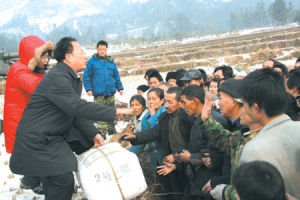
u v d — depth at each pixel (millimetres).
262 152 1843
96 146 3559
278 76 2012
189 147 3594
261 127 2105
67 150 3297
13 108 4109
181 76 6031
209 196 3143
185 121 3541
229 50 30734
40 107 3170
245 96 2064
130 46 84375
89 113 3113
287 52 27250
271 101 1947
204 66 22391
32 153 3111
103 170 2941
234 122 2869
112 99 7863
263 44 31016
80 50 3316
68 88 3135
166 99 3643
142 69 22656
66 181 3213
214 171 3195
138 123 4965
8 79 4133
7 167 6047
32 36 4246
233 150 2484
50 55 4051
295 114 2904
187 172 3307
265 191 1397
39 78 4043
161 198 4113
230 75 5938
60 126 3250
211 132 2631
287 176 1833
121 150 3164
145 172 4855
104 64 7594
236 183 1499
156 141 4211
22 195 4730
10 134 4184
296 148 1822
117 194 2912
